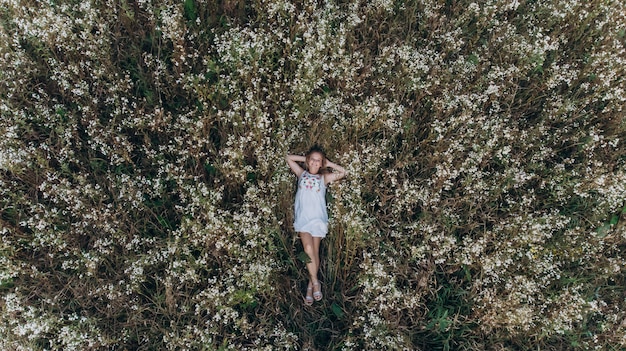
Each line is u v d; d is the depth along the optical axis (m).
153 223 5.53
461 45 6.86
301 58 6.43
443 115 6.30
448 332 5.33
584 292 5.46
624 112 6.27
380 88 6.54
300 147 6.13
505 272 5.33
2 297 4.79
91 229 5.42
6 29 6.00
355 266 5.72
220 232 5.16
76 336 4.55
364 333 5.10
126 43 6.50
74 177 5.31
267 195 5.82
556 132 6.12
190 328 4.73
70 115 5.73
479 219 5.84
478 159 5.61
